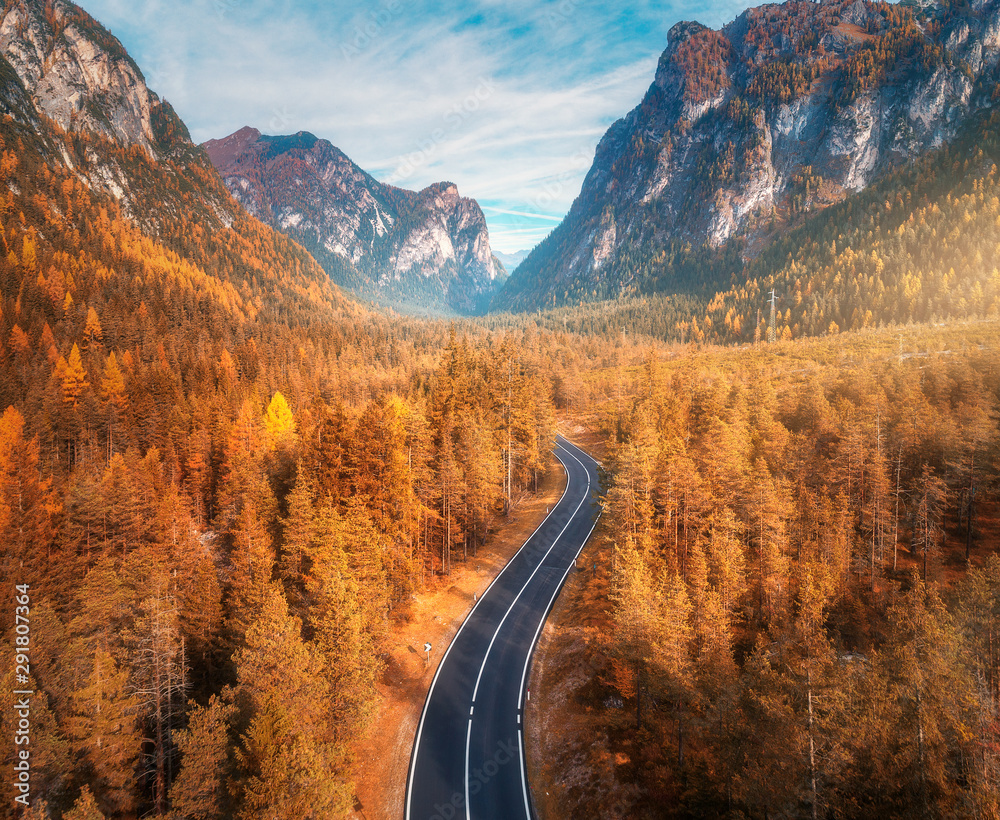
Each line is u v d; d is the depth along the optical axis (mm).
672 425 58938
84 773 24281
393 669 38000
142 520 50625
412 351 194625
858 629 37469
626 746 29531
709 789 23438
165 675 29344
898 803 17953
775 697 20625
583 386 121812
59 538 49406
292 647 25625
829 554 43250
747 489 43406
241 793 21609
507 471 65125
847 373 88688
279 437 64062
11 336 101688
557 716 33250
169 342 130875
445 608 45625
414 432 50750
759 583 40312
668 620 28469
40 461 65625
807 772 19203
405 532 44281
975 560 45656
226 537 52750
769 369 114062
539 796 27891
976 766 18516
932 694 20203
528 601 46438
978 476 48156
